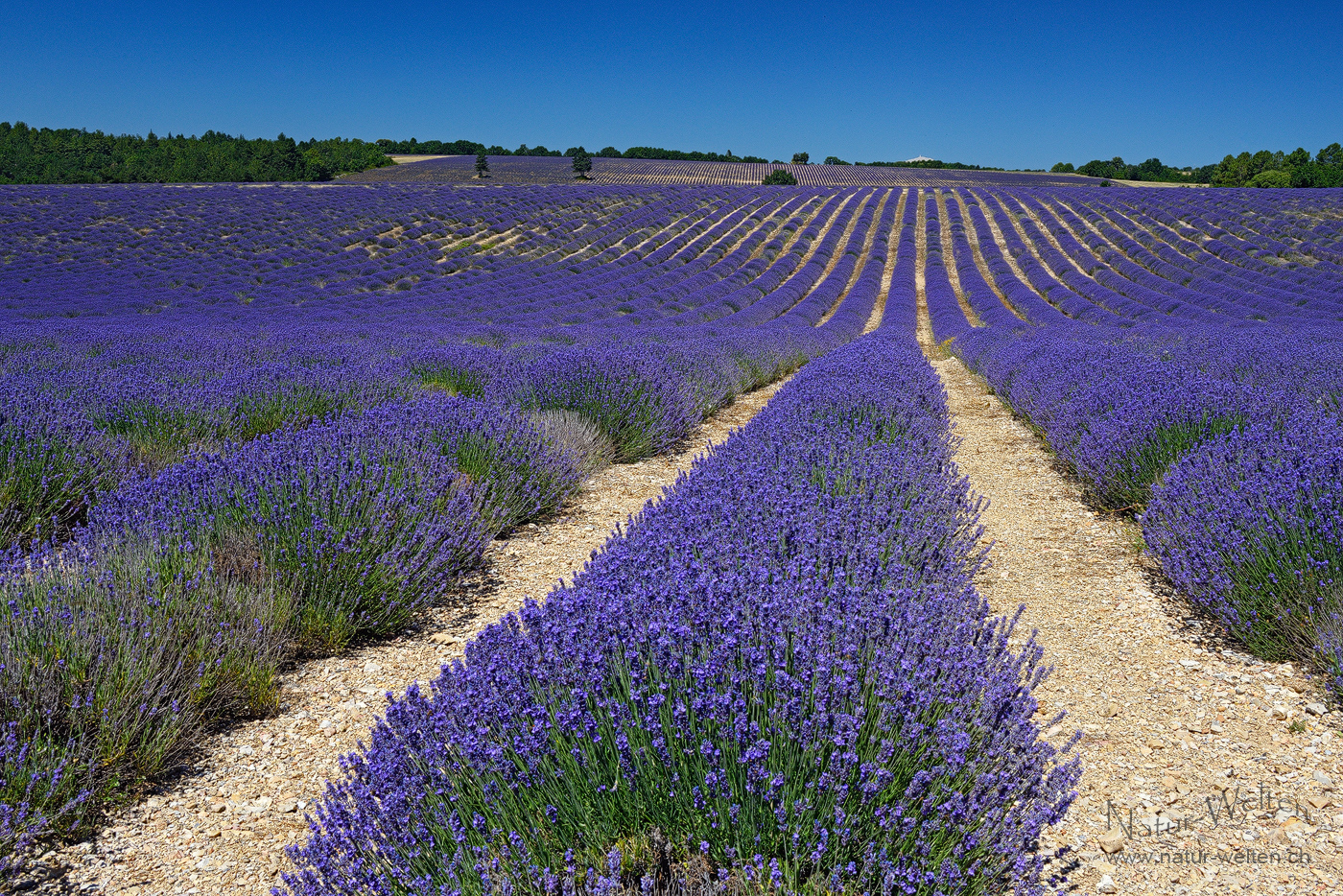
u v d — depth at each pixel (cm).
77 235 3853
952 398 1263
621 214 5312
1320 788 256
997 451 823
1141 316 2623
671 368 908
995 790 190
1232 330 1788
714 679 203
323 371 805
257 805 257
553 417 693
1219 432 538
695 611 236
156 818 251
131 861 230
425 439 520
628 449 751
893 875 172
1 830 219
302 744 292
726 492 387
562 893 177
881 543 349
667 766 192
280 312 2586
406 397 774
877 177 9412
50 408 557
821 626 234
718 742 192
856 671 211
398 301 2961
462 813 192
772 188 7250
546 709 206
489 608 415
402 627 393
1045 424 823
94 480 512
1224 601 356
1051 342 1345
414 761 205
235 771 276
